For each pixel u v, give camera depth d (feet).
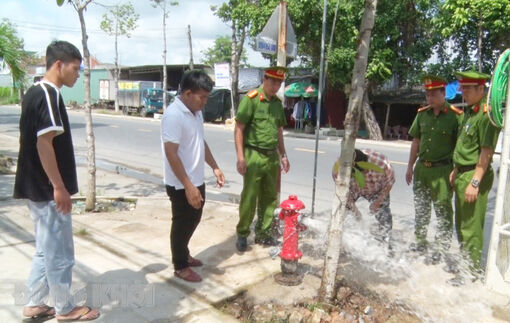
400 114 63.31
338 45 49.83
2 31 29.89
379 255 13.43
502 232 10.94
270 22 15.28
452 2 42.29
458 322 9.84
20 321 9.09
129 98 100.42
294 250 11.21
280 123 13.92
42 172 8.38
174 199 11.02
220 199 22.06
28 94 8.14
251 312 9.96
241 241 13.58
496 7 40.04
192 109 10.84
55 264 8.77
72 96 135.85
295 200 11.02
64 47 8.20
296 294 10.76
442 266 12.72
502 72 10.33
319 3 46.62
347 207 14.11
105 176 27.17
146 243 13.84
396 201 21.30
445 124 12.78
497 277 11.19
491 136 10.96
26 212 16.58
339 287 11.08
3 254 12.39
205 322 9.34
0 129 55.11
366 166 10.36
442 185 13.15
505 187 10.87
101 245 13.55
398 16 50.85
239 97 82.53
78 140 47.50
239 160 13.20
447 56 53.93
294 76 66.13
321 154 37.45
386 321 9.79
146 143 45.44
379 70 50.34
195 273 11.39
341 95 64.39
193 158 11.04
